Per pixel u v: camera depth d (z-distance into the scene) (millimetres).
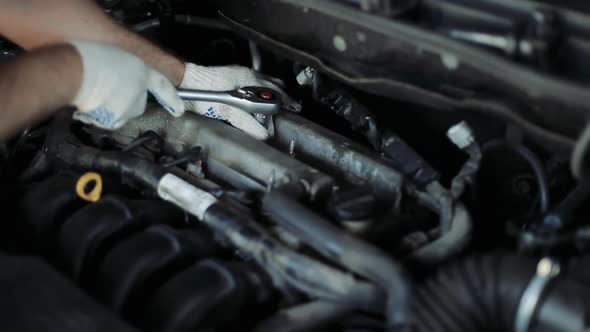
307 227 1306
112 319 1151
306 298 1374
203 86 1838
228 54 2189
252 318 1406
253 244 1335
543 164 1551
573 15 1267
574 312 1157
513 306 1203
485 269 1243
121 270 1331
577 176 1295
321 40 1637
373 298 1240
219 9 1948
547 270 1202
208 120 1769
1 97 1394
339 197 1403
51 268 1255
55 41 1769
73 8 1775
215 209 1418
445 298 1236
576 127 1263
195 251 1395
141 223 1471
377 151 1706
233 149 1650
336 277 1250
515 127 1398
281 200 1361
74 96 1526
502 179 1612
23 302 1176
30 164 1800
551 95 1229
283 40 1769
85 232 1411
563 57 1280
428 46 1368
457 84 1414
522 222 1484
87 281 1424
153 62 1811
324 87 1812
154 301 1286
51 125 1831
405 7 1417
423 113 1752
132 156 1632
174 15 2166
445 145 1766
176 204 1515
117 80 1552
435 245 1374
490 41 1331
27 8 1745
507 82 1291
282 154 1598
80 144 1759
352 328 1338
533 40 1256
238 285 1287
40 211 1516
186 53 2275
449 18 1396
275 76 2113
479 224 1616
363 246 1247
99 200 1500
